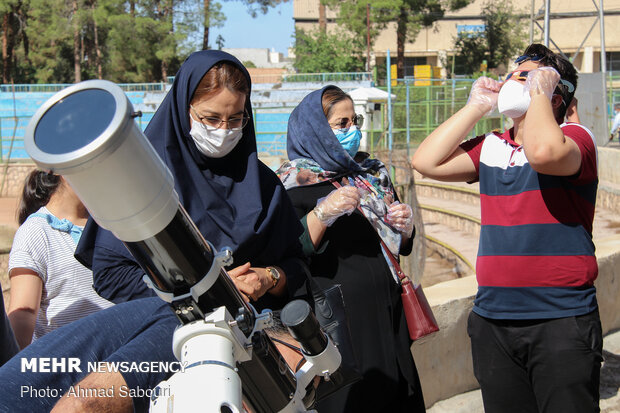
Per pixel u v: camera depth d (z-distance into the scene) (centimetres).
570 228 227
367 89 1406
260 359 129
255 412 134
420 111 1869
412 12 3088
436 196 1495
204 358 113
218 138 178
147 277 121
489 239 242
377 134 1432
